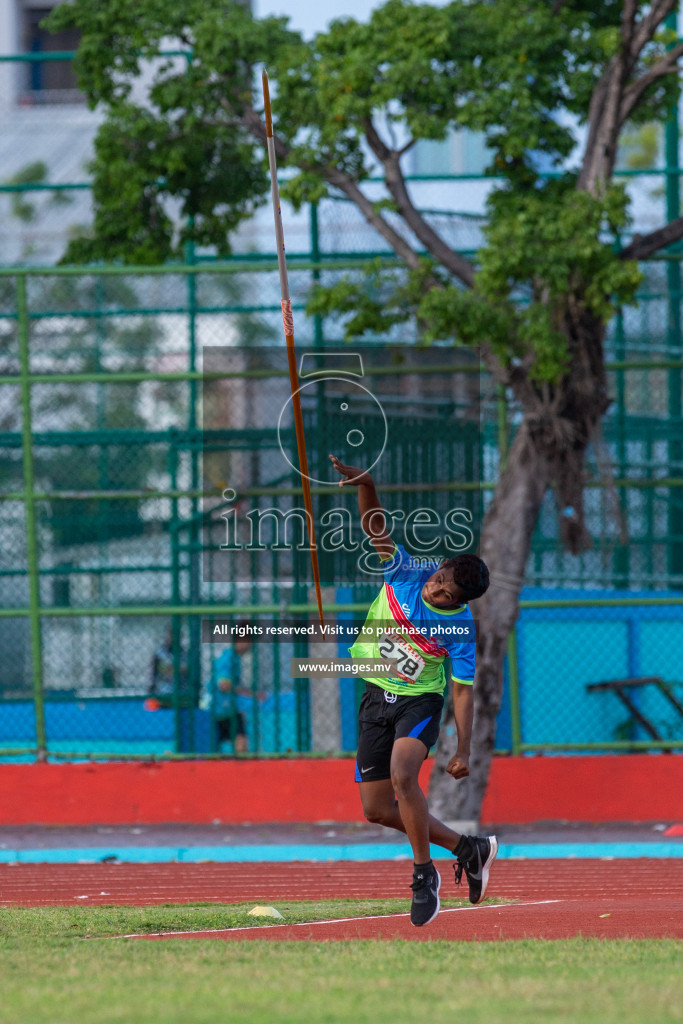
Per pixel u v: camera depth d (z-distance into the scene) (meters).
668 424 56.00
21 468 55.34
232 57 41.81
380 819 21.30
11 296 69.38
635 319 56.06
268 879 33.41
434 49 38.22
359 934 21.67
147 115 43.97
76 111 70.56
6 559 55.41
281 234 24.89
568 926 22.41
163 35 42.34
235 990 14.25
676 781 41.88
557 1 41.88
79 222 78.69
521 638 48.78
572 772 41.91
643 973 15.67
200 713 51.00
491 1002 13.38
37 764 42.72
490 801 41.72
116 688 57.84
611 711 48.72
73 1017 12.38
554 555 55.72
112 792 42.47
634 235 44.09
